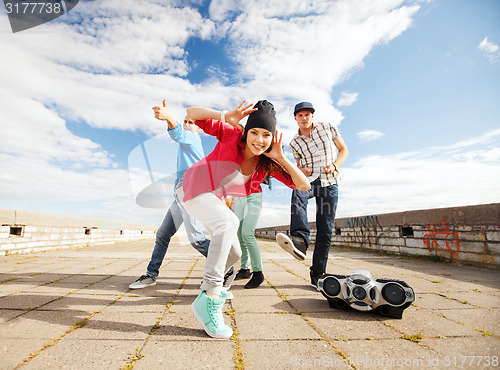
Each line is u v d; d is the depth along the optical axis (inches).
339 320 74.6
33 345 56.3
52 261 179.3
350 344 59.5
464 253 174.6
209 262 66.1
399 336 63.9
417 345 58.8
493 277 135.3
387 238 248.5
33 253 227.1
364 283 79.9
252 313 80.0
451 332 66.0
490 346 57.9
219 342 60.1
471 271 153.3
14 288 102.2
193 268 158.2
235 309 83.8
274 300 93.9
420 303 90.9
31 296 91.8
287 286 115.0
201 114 70.0
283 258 216.5
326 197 110.4
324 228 108.6
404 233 231.0
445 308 85.5
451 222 184.7
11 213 209.6
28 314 74.6
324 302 91.7
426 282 123.6
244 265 130.0
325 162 113.7
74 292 98.8
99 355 52.8
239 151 72.2
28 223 226.5
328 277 85.5
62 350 54.4
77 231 299.7
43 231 244.7
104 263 173.2
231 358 52.7
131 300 90.8
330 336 63.8
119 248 305.4
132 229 479.2
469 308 85.4
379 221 259.0
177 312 79.5
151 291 103.1
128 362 50.4
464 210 175.6
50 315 74.2
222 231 67.2
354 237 301.6
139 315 76.4
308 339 62.1
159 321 72.1
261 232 656.4
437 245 195.6
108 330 65.3
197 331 66.0
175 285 113.8
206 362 50.9
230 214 69.9
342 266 173.0
